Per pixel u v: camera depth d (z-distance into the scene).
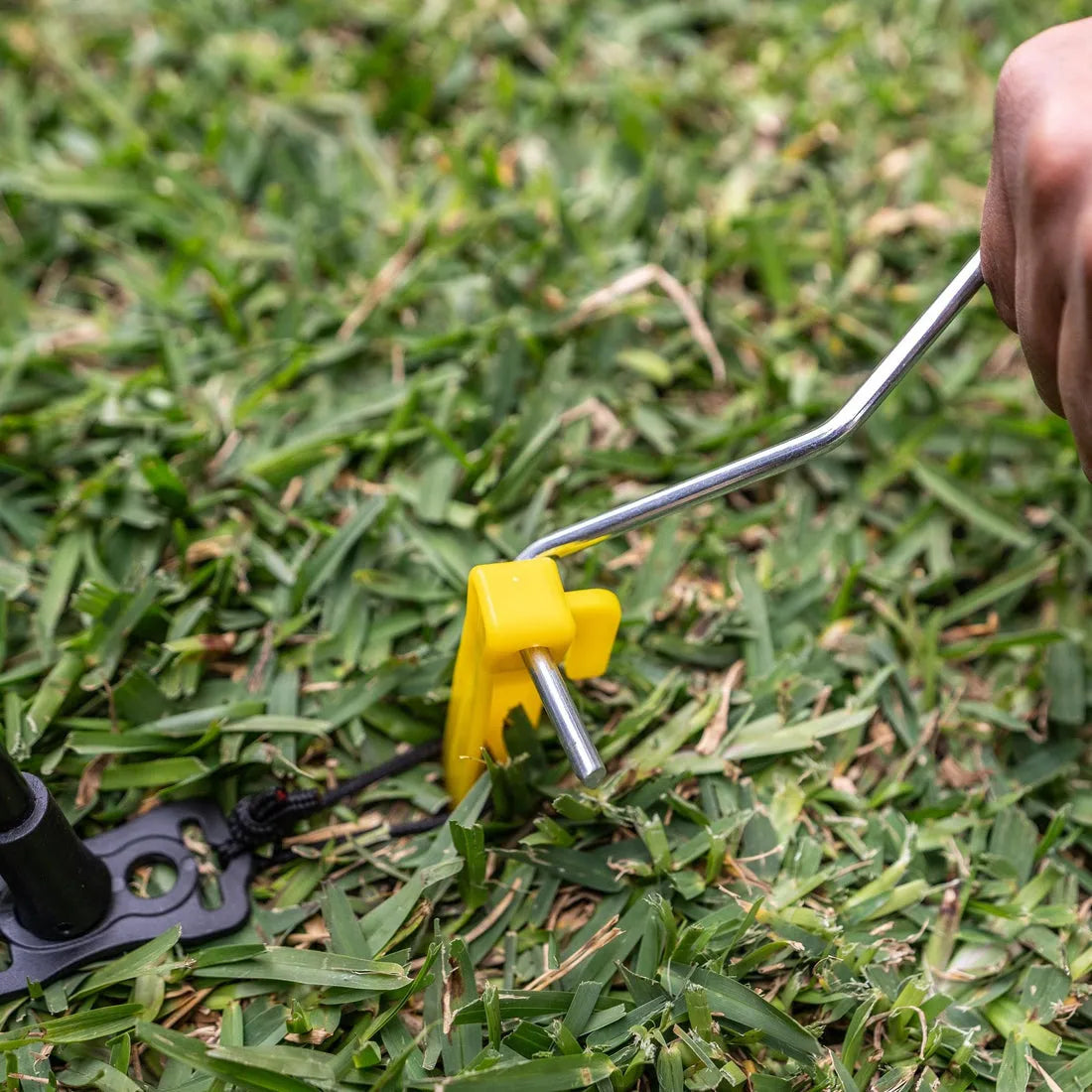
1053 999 0.54
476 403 0.64
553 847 0.55
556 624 0.52
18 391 0.63
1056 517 0.62
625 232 0.68
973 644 0.60
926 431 0.63
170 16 0.73
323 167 0.70
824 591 0.60
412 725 0.57
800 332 0.67
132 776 0.55
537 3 0.77
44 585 0.59
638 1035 0.52
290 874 0.55
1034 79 0.48
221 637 0.58
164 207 0.68
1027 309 0.49
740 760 0.57
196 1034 0.53
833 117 0.72
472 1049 0.52
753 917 0.53
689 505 0.53
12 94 0.70
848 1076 0.52
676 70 0.75
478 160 0.70
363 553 0.60
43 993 0.52
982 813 0.57
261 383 0.64
